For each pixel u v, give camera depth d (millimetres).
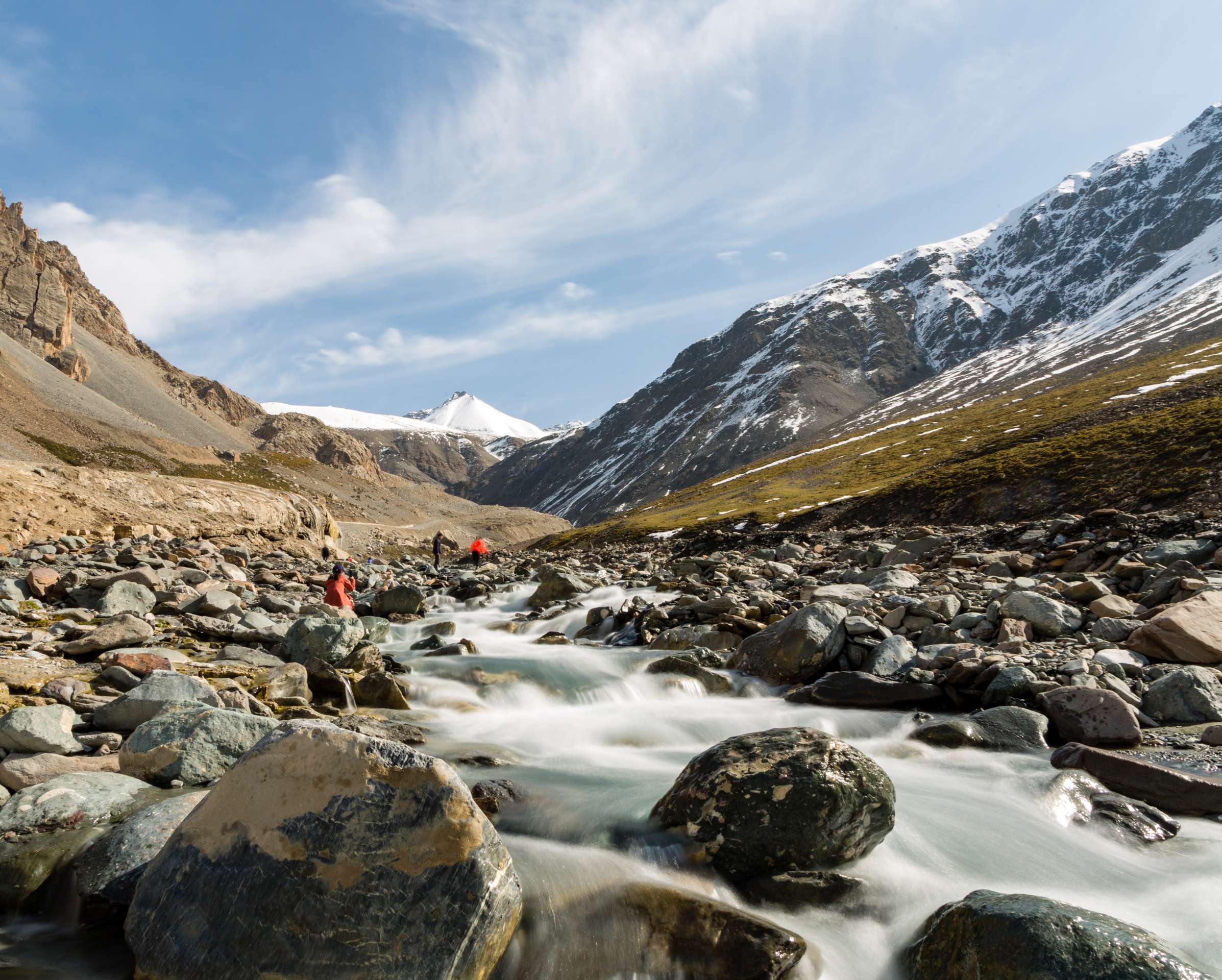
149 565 22203
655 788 8156
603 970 5348
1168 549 19219
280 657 12820
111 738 8070
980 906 5266
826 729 10812
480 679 13008
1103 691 10094
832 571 27641
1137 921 5867
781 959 5262
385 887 5043
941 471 77875
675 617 18125
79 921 5660
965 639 14438
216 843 5250
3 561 21234
